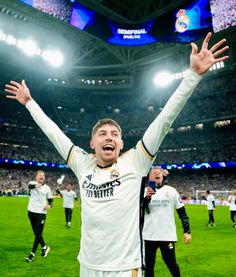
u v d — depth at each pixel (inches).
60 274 274.5
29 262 315.6
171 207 222.7
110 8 1868.8
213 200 706.8
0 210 925.2
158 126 99.3
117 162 107.0
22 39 1898.4
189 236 220.8
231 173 2021.4
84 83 2628.0
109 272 93.4
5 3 1531.7
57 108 2689.5
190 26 1366.9
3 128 2278.5
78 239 470.3
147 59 2210.9
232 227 671.8
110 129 109.1
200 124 2274.9
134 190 101.3
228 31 1684.3
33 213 335.6
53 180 2277.3
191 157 2177.7
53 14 1439.5
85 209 103.1
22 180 2154.3
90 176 107.2
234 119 2139.5
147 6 1850.4
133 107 2714.1
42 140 2432.3
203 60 99.0
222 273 292.2
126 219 97.7
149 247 218.4
